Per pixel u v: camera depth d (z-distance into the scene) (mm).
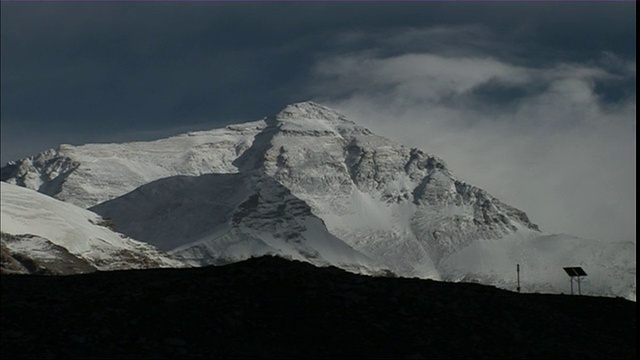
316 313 111125
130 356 102125
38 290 116312
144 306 110625
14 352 100750
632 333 115938
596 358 108688
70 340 103625
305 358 104375
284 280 115875
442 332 110438
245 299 112688
